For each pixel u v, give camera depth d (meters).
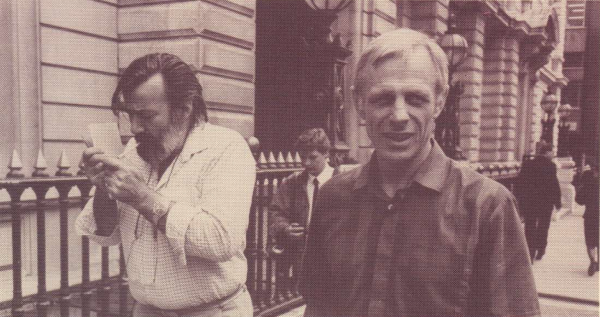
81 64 6.19
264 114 7.30
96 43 6.38
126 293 3.56
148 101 1.73
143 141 1.85
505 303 1.11
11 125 5.43
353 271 1.22
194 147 1.80
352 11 8.93
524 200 9.23
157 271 1.83
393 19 10.12
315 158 4.09
